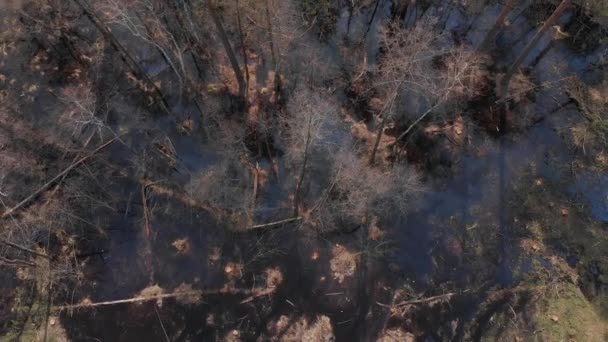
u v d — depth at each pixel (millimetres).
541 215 13258
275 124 14133
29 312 12117
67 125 13883
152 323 12219
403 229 13148
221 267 12734
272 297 12523
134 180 13477
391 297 12555
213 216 13117
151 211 13141
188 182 13469
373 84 13812
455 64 13086
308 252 12906
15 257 12430
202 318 12305
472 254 12906
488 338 12125
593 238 12961
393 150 13867
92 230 12922
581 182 13672
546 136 14211
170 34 12945
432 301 12477
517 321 12219
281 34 13945
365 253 12883
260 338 12156
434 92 12562
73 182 13266
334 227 13062
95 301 12305
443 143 14008
